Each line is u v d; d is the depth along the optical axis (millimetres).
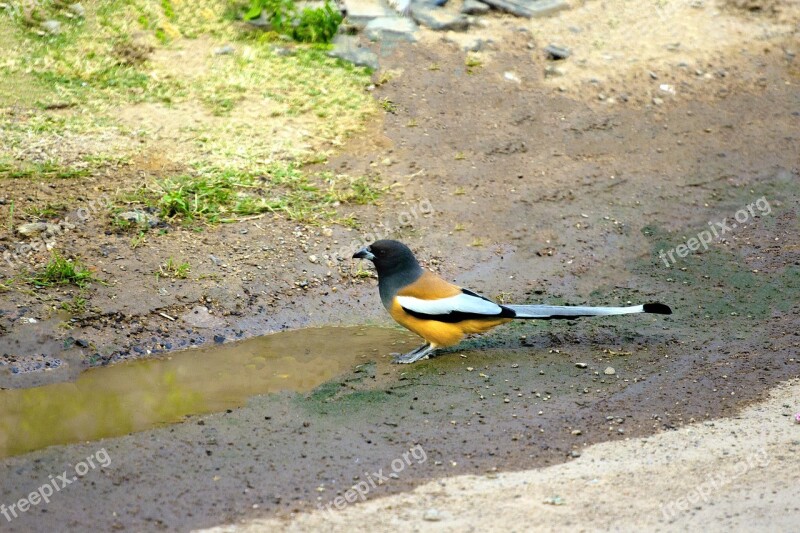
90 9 17938
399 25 18781
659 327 12617
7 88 15914
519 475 9234
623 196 15422
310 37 18062
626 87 17922
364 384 11180
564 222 14742
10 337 11391
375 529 8195
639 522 8203
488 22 19203
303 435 10000
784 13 20141
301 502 8727
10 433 9945
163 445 9750
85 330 11711
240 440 9883
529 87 17719
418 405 10680
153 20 17953
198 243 13391
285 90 16844
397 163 15602
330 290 13102
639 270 13977
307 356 11828
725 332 12469
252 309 12547
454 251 13938
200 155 15141
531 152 16203
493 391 11023
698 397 10883
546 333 12547
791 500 8469
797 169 16328
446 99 17188
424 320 11617
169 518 8469
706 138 16922
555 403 10758
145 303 12258
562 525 8172
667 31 19484
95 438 9883
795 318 12781
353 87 17156
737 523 8117
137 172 14594
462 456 9617
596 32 19266
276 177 14898
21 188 13914
